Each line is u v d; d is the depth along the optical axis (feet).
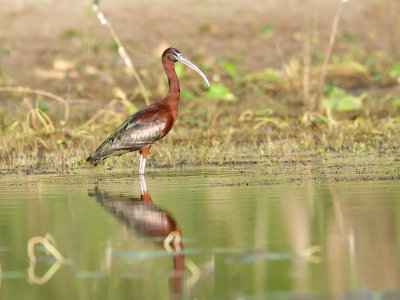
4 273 31.01
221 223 38.68
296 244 34.06
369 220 38.47
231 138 75.25
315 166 58.80
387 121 80.79
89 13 135.33
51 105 93.97
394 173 53.98
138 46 126.93
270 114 85.35
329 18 142.61
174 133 76.89
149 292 28.14
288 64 117.60
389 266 30.48
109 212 42.27
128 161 64.18
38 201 46.37
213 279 29.50
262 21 141.38
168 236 35.58
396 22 140.05
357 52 123.24
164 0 154.92
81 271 31.01
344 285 28.32
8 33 131.95
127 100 85.76
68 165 63.16
